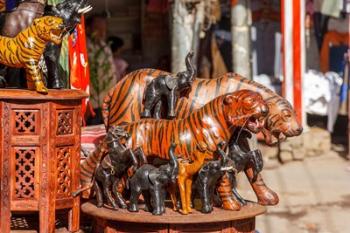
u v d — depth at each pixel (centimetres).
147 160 312
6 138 306
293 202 760
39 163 308
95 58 885
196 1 775
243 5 844
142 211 301
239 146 318
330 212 725
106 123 342
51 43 326
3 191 308
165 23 1184
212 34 1013
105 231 305
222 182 305
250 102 291
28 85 309
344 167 947
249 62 854
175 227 295
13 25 322
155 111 323
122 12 1190
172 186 301
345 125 1149
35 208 309
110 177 306
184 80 317
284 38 948
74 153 320
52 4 341
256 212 306
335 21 1090
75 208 322
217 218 293
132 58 1195
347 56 1028
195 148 296
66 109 315
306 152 1008
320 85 1028
